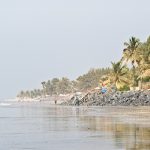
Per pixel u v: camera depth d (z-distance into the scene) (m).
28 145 28.50
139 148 25.00
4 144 29.33
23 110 117.00
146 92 126.31
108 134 34.91
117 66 157.12
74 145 27.89
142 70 128.38
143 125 44.22
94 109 107.19
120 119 57.16
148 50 129.25
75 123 51.50
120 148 25.28
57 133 37.84
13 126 48.91
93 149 25.34
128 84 154.62
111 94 148.38
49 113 88.81
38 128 44.81
